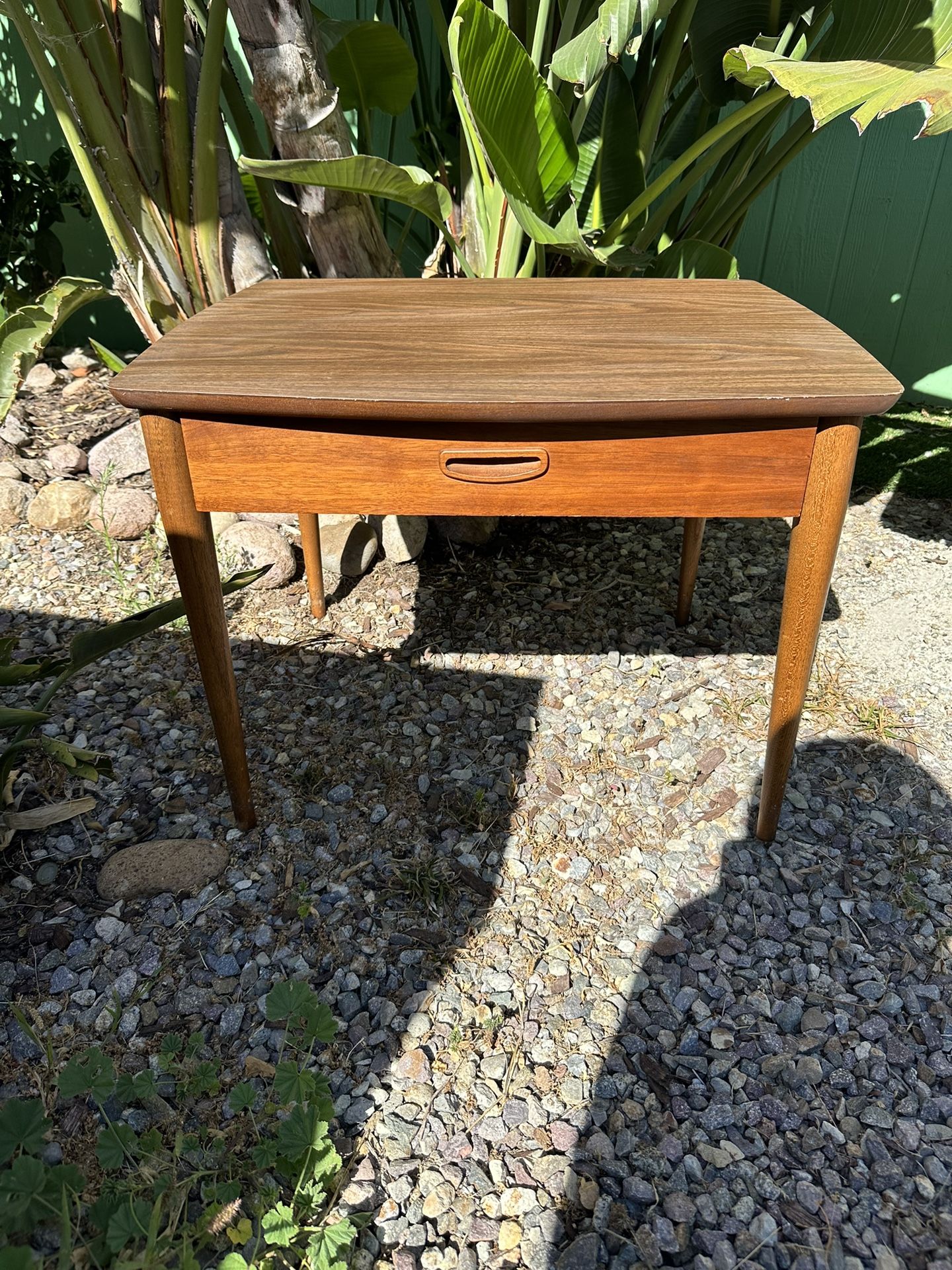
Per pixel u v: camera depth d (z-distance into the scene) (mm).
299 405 1115
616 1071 1179
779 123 2844
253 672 1902
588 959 1323
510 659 1947
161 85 1996
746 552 2359
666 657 1958
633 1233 1017
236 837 1522
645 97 2373
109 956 1320
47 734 1721
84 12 1884
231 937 1353
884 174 2840
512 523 2482
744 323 1385
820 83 1464
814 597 1267
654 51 2445
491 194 2104
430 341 1307
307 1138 1002
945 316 3008
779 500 1215
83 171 2061
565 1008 1255
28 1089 1150
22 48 3055
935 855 1485
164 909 1395
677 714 1794
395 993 1276
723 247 2562
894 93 1409
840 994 1275
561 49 1709
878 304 3041
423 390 1118
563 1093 1154
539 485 1205
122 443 2545
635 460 1185
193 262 2186
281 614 2084
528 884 1442
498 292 1592
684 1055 1198
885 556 2324
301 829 1537
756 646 1993
